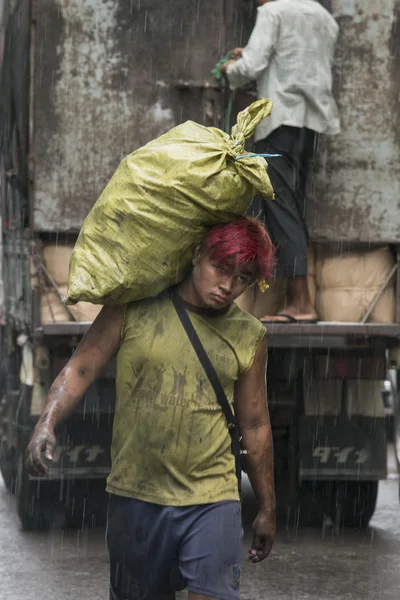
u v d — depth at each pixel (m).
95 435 11.67
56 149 11.61
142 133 11.77
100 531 12.32
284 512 12.68
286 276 11.52
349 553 11.30
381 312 12.20
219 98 11.88
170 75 11.82
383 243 12.19
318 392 12.02
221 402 5.94
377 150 12.18
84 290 6.05
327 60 11.71
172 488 5.87
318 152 12.08
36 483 12.15
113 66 11.69
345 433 12.07
